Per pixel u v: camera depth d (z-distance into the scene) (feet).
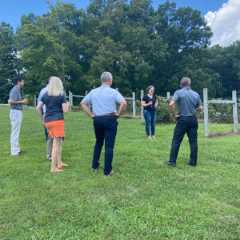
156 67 235.20
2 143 48.96
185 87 34.71
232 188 27.58
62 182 29.48
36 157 39.29
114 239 19.61
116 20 230.27
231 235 19.77
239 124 76.23
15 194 26.81
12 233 20.48
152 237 19.72
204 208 23.45
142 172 32.22
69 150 42.55
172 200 24.97
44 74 197.47
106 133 31.22
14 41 252.01
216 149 42.55
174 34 245.65
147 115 52.60
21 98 40.50
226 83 297.53
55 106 32.40
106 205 24.18
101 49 211.82
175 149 34.65
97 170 32.68
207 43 250.98
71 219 22.12
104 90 31.19
